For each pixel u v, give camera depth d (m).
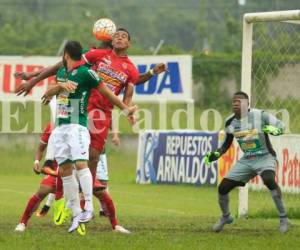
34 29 121.44
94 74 28.08
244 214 37.91
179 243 26.97
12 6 138.88
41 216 35.09
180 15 143.12
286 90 43.75
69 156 28.33
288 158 44.91
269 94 43.78
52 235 28.28
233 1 135.75
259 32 45.62
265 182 30.80
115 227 30.00
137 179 61.31
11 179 62.88
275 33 44.78
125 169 71.88
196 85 81.44
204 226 32.41
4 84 70.94
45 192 30.23
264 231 31.19
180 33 139.00
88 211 28.33
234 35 115.81
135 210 42.22
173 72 72.00
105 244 26.36
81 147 28.11
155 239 27.80
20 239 27.14
